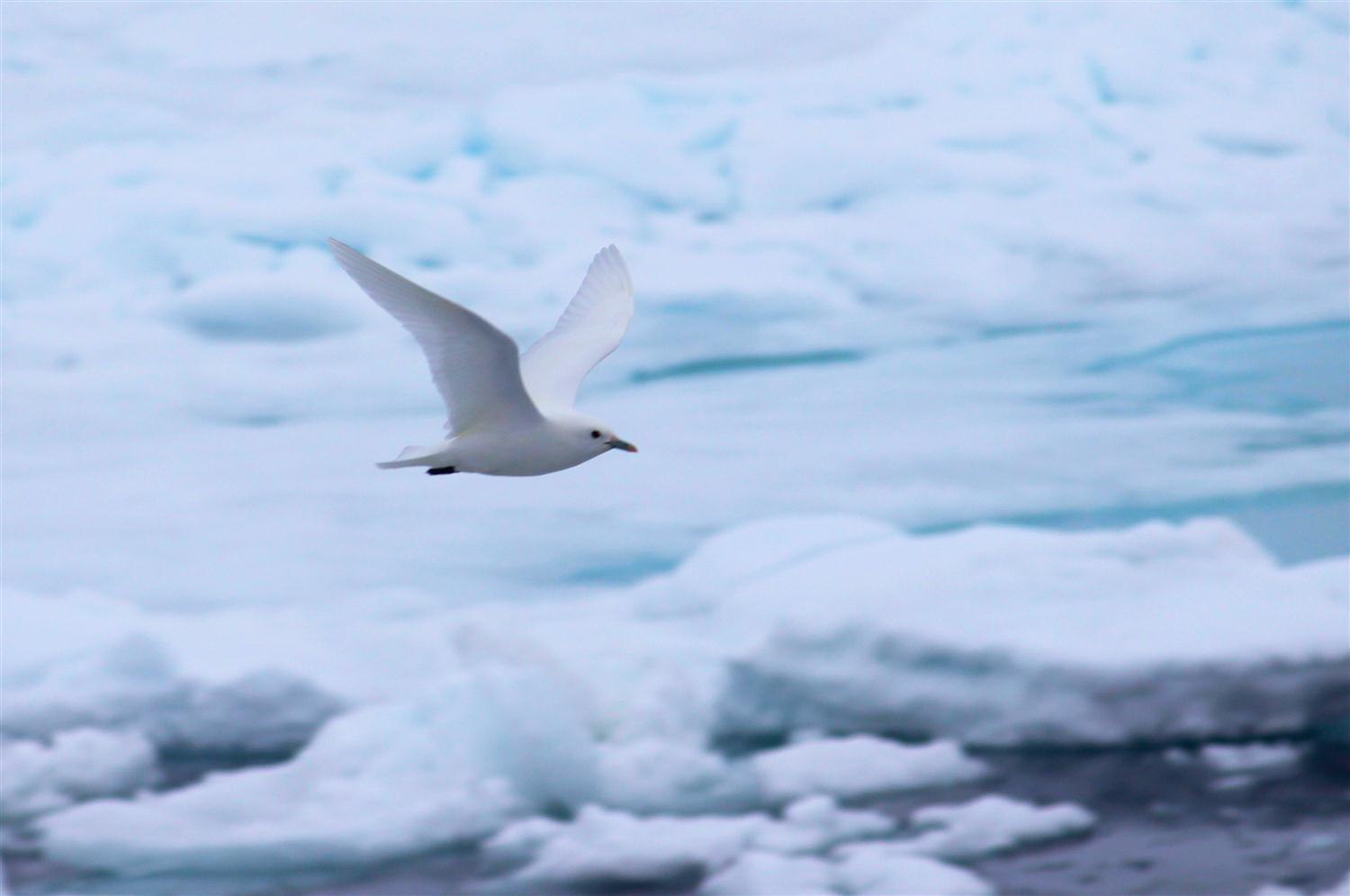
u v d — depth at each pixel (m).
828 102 33.66
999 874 10.66
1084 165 31.66
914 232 29.30
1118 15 35.44
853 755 12.22
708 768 12.20
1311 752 12.10
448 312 6.27
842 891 10.44
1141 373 24.16
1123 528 19.05
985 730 12.54
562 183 31.20
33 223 30.03
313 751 12.17
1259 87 34.16
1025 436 21.83
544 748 11.93
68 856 11.31
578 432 7.30
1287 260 28.27
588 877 10.78
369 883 10.90
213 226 29.25
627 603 16.75
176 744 13.29
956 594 13.31
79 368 25.30
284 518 19.98
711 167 31.84
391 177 31.80
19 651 14.25
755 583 15.31
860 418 22.77
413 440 22.72
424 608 17.27
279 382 24.80
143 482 21.25
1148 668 12.19
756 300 27.19
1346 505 19.20
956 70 34.34
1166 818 11.29
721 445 21.91
